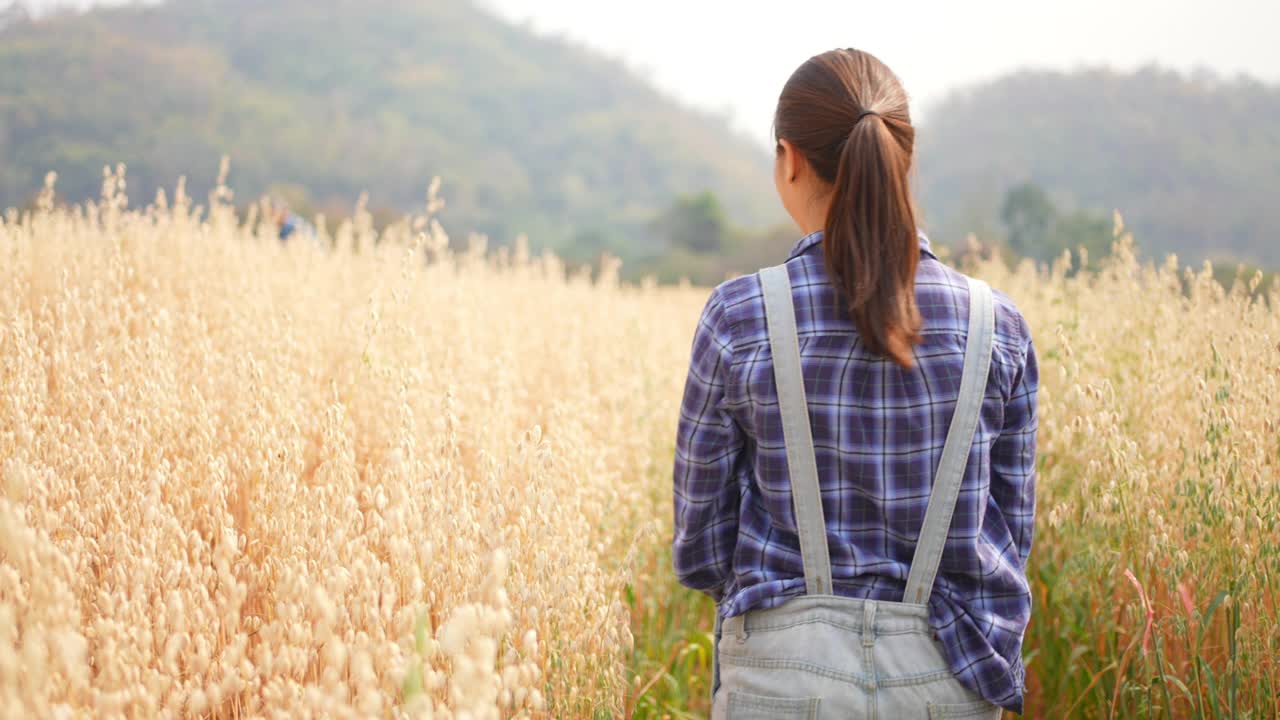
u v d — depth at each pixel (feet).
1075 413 9.59
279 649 5.90
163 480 7.36
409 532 6.96
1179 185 345.51
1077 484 9.86
